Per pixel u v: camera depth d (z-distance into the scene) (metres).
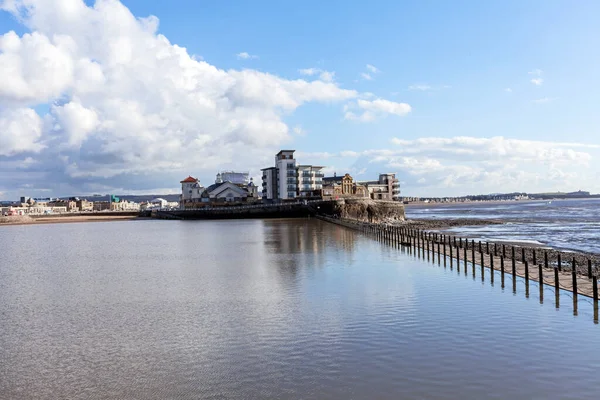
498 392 12.49
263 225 95.12
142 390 13.41
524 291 24.69
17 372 15.12
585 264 34.19
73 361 16.00
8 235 89.25
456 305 21.81
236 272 34.00
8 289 29.94
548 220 112.38
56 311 23.50
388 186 194.62
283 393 12.81
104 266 40.28
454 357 14.99
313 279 29.81
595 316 19.47
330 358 15.22
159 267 38.47
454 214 174.38
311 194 144.00
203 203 151.88
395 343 16.48
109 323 20.80
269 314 21.17
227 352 16.23
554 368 14.01
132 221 145.38
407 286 26.72
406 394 12.47
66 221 151.38
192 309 22.86
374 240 56.53
